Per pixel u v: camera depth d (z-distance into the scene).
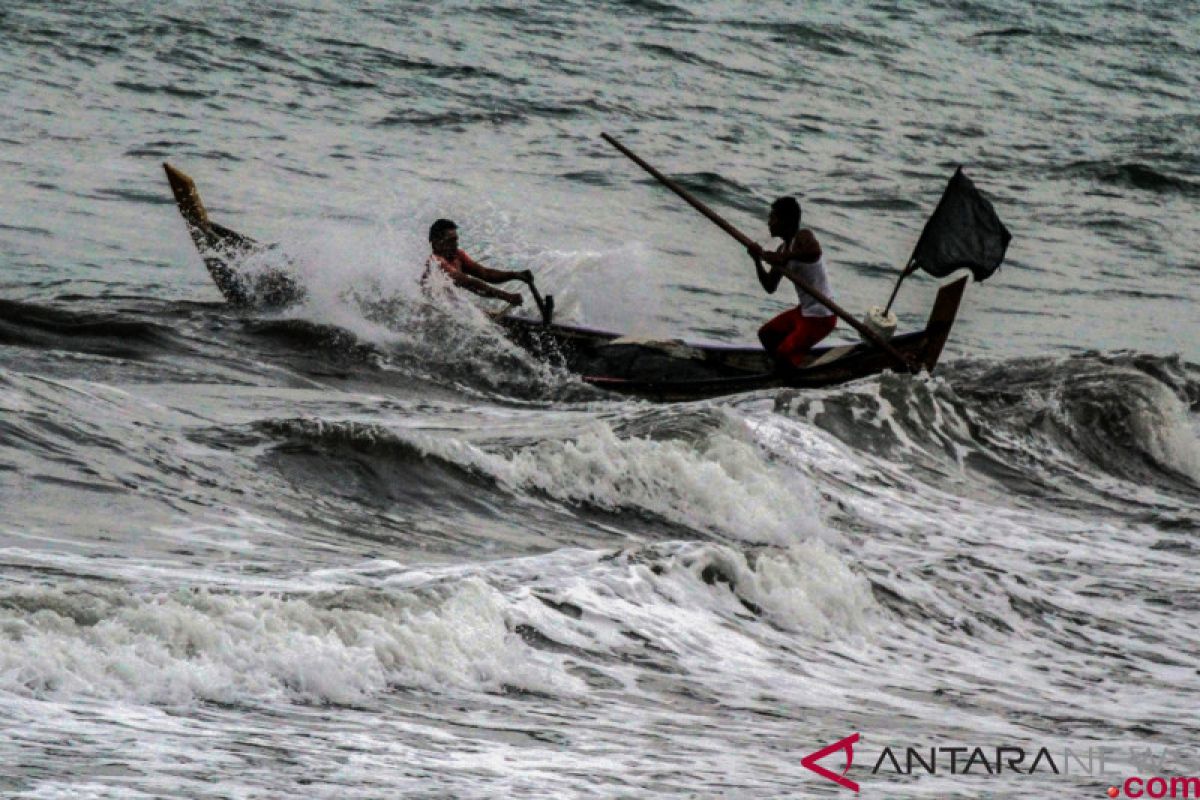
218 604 19.11
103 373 40.97
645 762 17.41
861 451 43.25
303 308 50.50
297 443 31.58
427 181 78.00
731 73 112.88
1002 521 39.84
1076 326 69.31
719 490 34.75
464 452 33.12
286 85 93.75
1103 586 33.72
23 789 13.50
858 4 143.38
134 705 16.66
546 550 29.72
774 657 24.36
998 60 130.50
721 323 60.59
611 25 121.62
